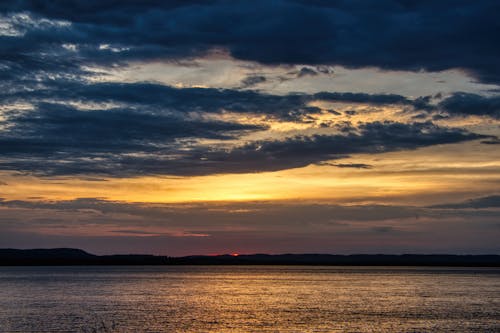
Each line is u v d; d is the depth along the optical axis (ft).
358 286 560.61
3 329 231.91
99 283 593.83
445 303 352.69
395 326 245.86
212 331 230.89
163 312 294.46
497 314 289.33
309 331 232.53
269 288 522.47
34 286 522.88
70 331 227.81
